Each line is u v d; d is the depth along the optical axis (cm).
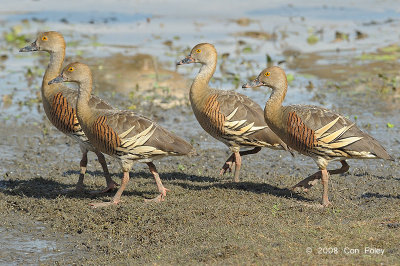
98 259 1048
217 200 1284
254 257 952
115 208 1265
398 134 1831
